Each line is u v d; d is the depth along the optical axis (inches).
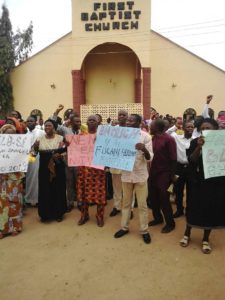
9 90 762.8
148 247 200.8
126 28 704.4
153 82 762.8
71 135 233.9
